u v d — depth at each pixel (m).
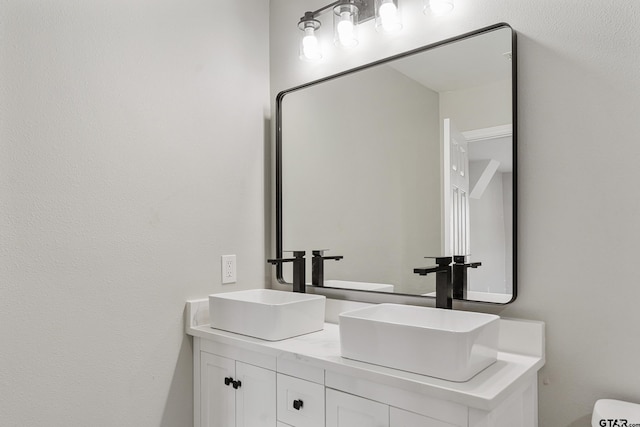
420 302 1.60
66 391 1.45
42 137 1.41
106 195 1.55
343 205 1.84
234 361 1.62
